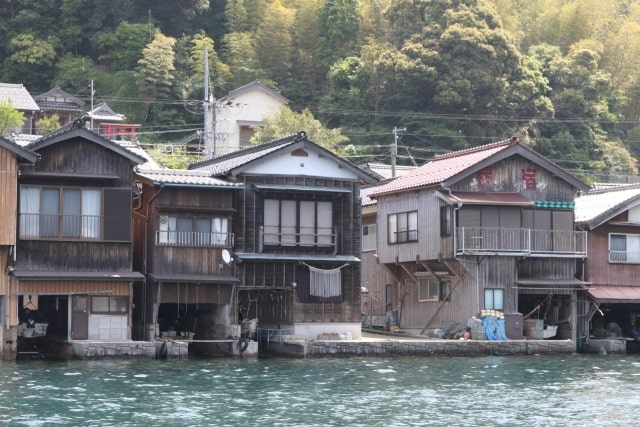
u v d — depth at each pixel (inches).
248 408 1520.7
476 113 4325.8
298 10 5157.5
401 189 2655.0
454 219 2488.9
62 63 4943.4
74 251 2100.1
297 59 4997.5
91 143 2127.2
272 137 3858.3
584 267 2628.0
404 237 2684.5
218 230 2282.2
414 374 1950.1
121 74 4763.8
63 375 1818.4
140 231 2305.6
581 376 1967.3
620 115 4798.2
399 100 4367.6
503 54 4313.5
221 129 4345.5
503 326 2471.7
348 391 1706.4
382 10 5093.5
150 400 1572.3
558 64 4621.1
